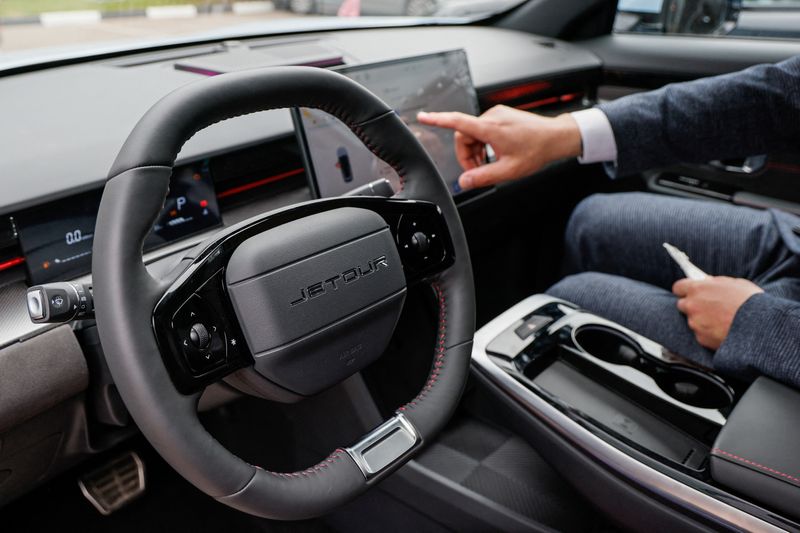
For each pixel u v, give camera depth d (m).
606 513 0.84
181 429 0.51
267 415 1.17
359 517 1.15
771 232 1.05
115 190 0.50
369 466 0.62
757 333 0.80
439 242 0.72
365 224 0.63
